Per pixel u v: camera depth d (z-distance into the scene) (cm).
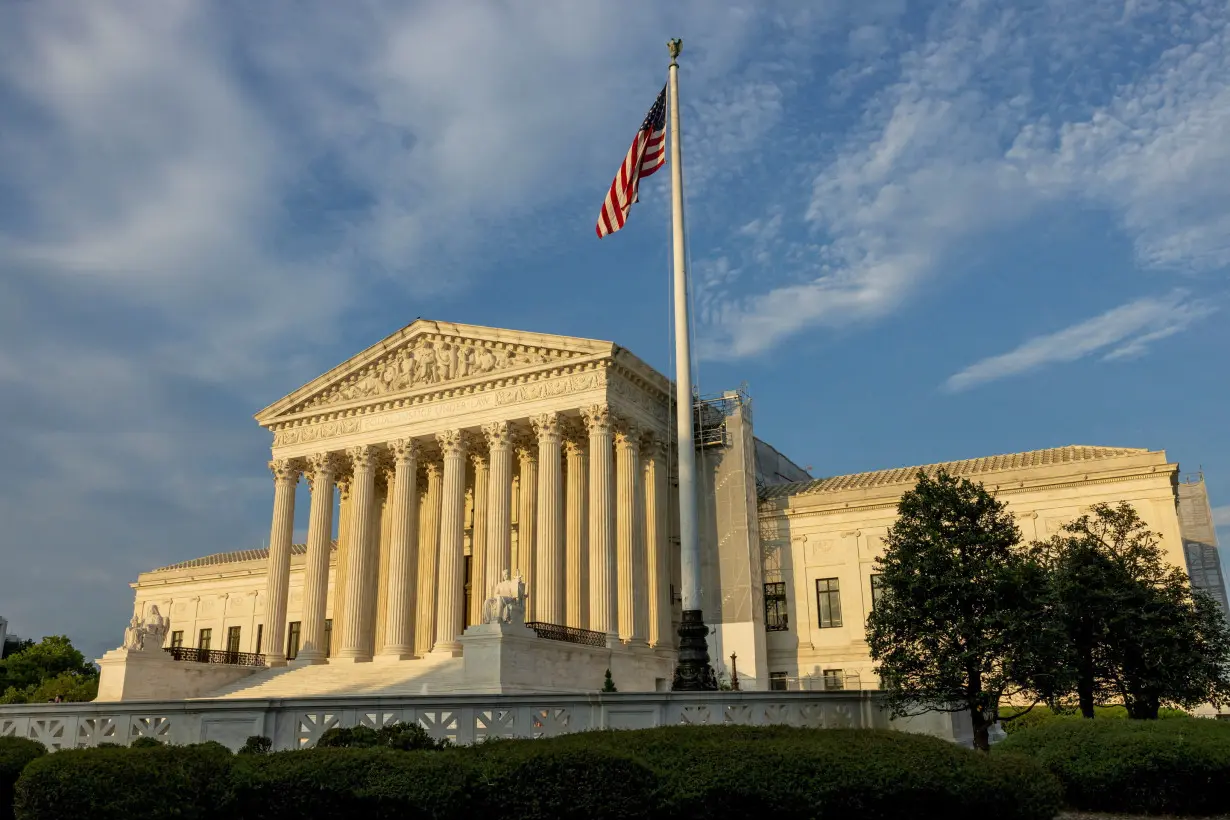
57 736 2648
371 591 6962
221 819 1989
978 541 3975
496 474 6481
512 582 5041
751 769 1953
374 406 7144
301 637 6944
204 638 9806
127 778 1895
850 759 1977
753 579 6888
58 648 11162
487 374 6681
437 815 1894
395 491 6900
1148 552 4647
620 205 4444
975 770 2003
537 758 1942
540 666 5038
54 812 1877
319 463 7281
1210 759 2562
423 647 7031
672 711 2980
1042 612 3853
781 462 9431
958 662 3712
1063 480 6581
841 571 7225
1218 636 4434
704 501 7125
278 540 7275
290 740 2539
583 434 6688
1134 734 2702
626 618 6119
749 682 6544
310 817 1958
